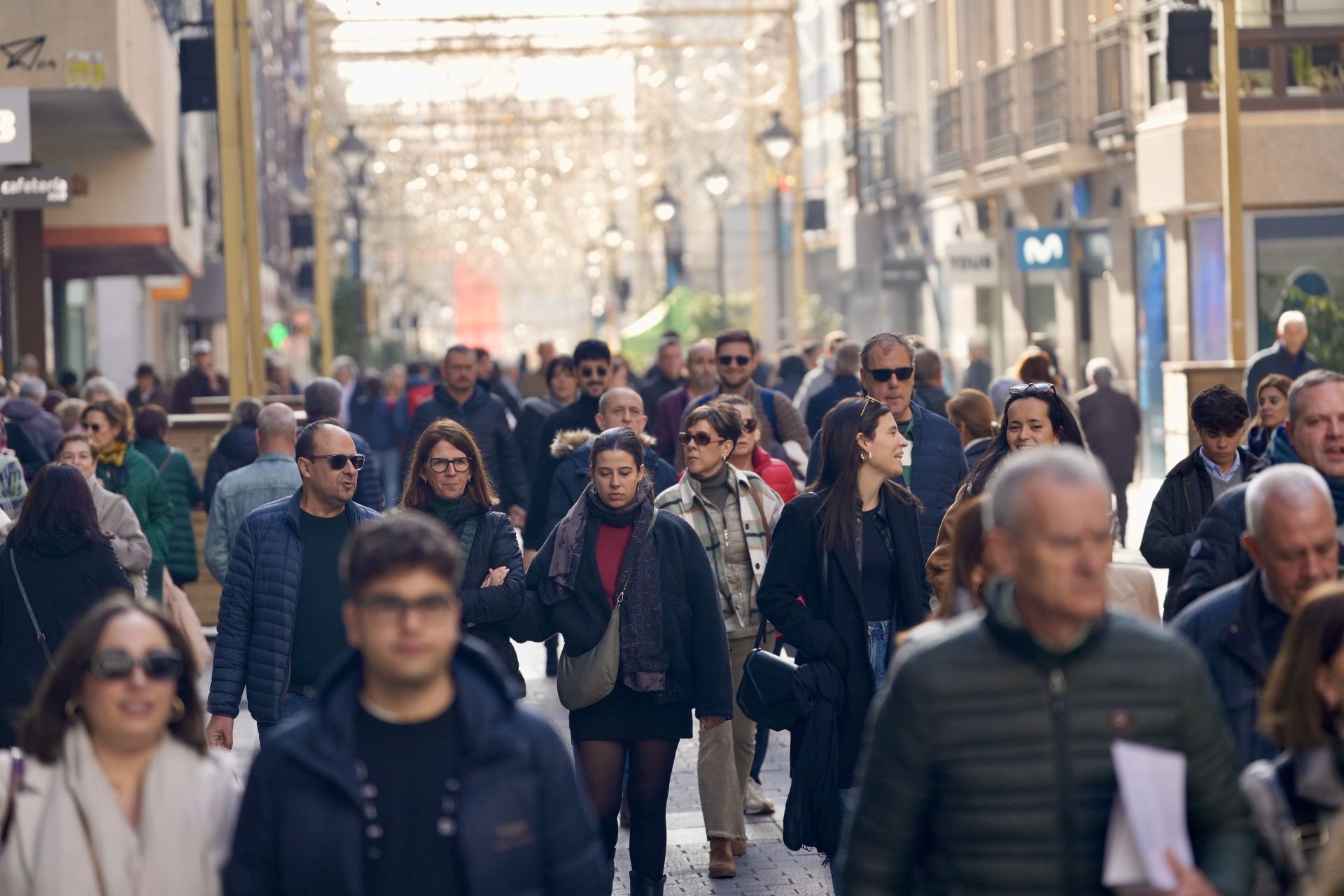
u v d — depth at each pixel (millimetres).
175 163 87562
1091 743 11914
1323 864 11797
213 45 59562
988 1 108188
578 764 23969
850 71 144625
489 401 45500
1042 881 11883
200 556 50656
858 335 155500
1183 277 83500
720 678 23797
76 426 47188
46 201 62281
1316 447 19219
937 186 112688
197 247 105250
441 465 24562
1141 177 83062
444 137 132750
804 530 22688
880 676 22375
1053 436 24844
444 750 12258
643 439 33562
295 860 12094
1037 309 103312
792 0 111438
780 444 39656
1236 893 12055
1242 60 79000
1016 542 11836
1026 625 12000
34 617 23750
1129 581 18703
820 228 123438
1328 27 79000
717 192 130250
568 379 49188
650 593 23578
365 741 12242
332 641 23172
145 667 12953
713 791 26281
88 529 23984
